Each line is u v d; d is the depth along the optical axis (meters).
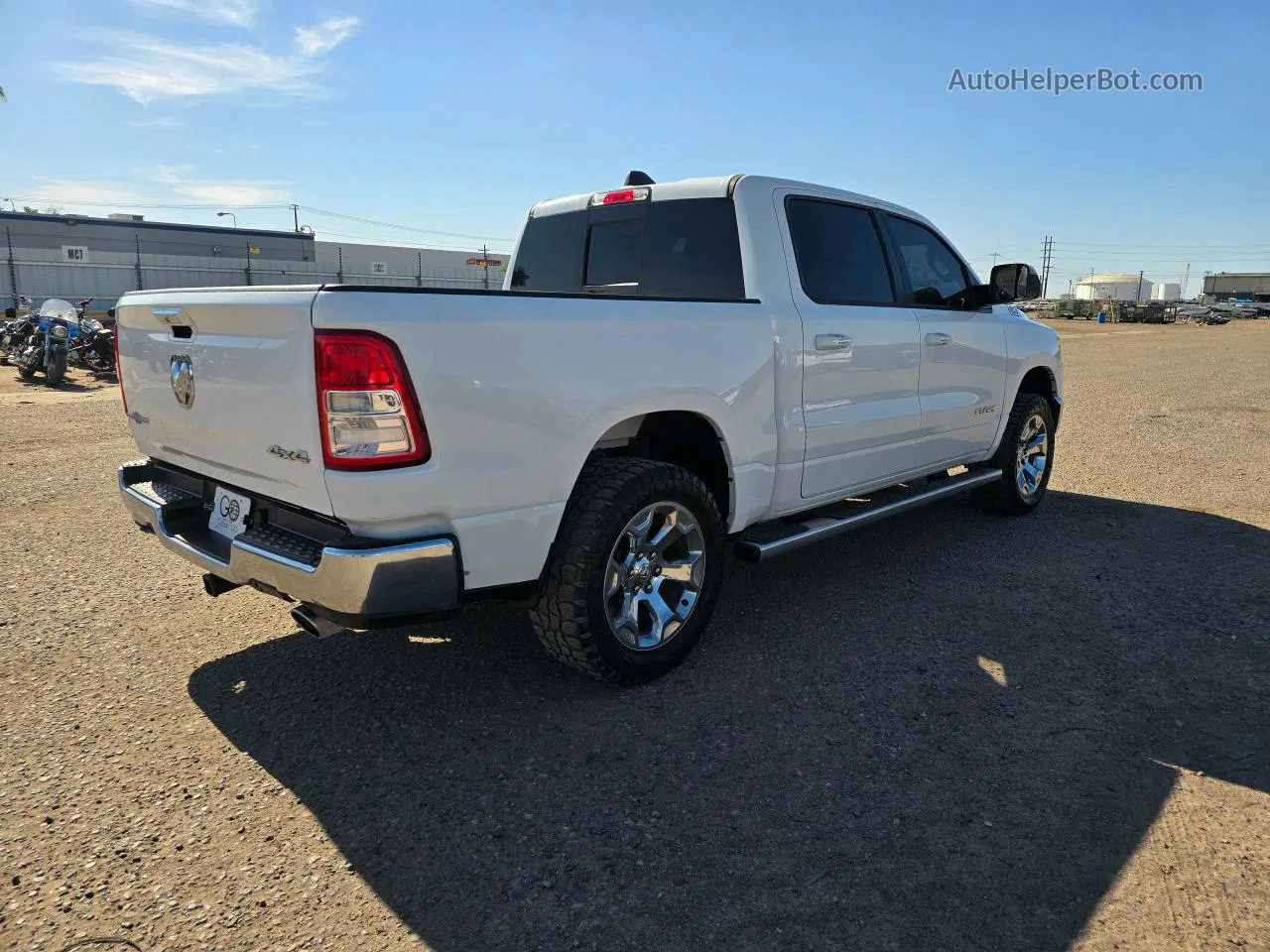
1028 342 5.58
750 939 2.05
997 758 2.83
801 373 3.80
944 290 4.96
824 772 2.75
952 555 4.95
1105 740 2.94
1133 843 2.40
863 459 4.28
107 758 2.81
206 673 3.42
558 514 2.91
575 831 2.46
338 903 2.17
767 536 3.82
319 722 3.05
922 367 4.55
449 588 2.64
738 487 3.58
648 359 3.11
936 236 5.00
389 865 2.32
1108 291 120.62
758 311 3.62
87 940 2.04
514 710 3.14
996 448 5.46
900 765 2.79
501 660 3.55
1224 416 10.65
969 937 2.06
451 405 2.57
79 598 4.20
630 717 3.09
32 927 2.08
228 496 3.10
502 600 2.91
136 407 3.49
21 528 5.36
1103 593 4.33
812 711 3.13
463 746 2.90
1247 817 2.52
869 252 4.40
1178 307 67.31
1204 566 4.74
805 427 3.86
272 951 2.02
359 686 3.32
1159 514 5.91
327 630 2.79
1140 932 2.08
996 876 2.27
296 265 53.53
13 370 15.23
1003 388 5.34
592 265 4.45
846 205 4.33
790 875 2.28
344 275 56.66
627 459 3.22
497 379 2.67
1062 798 2.61
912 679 3.38
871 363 4.19
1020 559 4.88
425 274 60.06
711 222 3.92
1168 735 2.98
